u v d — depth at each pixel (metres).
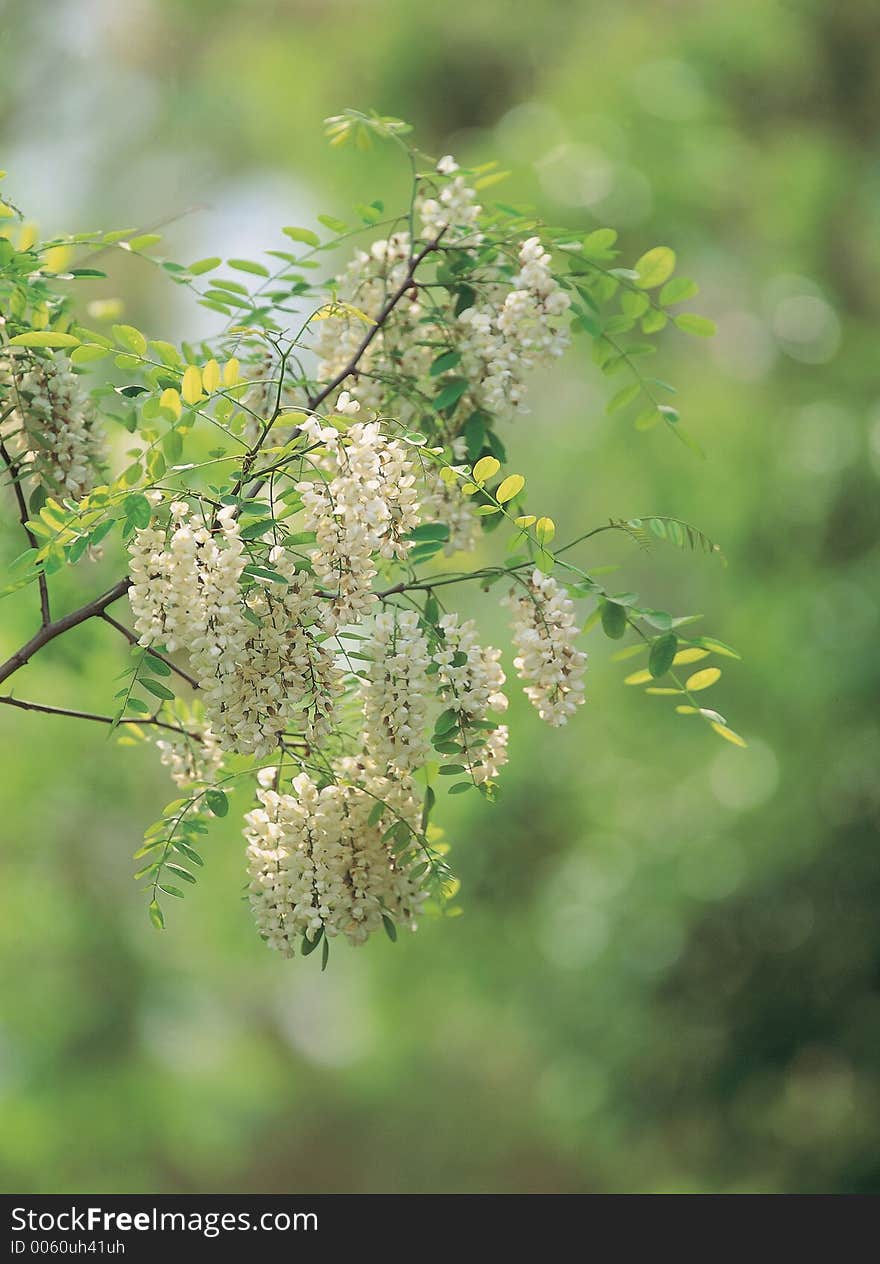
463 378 2.97
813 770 7.58
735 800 8.03
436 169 3.21
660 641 2.61
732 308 9.16
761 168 8.59
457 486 2.86
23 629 4.17
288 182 11.73
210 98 10.80
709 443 8.42
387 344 3.04
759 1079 7.25
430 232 3.08
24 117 10.30
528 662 2.49
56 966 9.69
